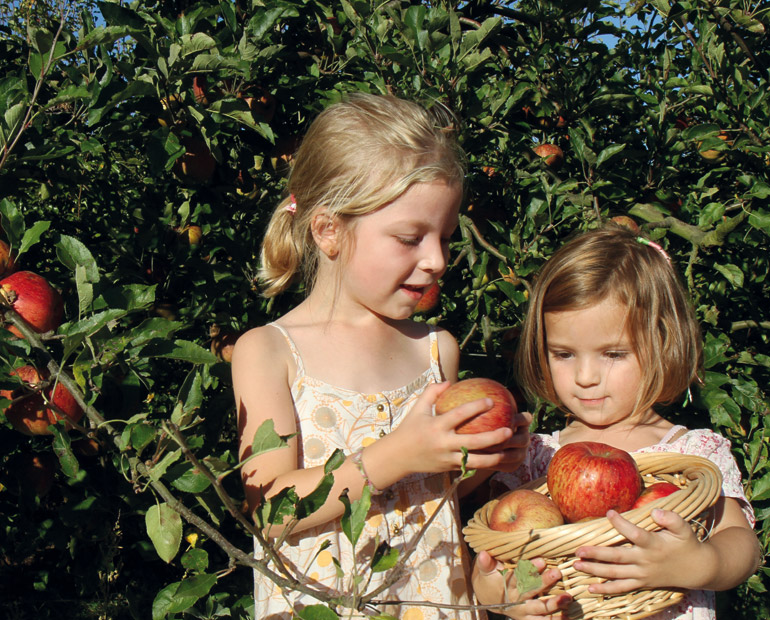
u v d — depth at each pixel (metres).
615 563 1.32
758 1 3.07
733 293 2.79
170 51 2.02
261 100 2.67
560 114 3.32
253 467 1.47
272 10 2.35
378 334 1.64
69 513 2.16
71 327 1.37
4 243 1.64
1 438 2.05
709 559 1.35
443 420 1.28
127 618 2.71
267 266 1.82
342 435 1.52
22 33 3.30
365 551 1.47
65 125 2.06
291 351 1.58
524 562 1.06
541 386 1.82
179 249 2.49
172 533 1.18
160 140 2.04
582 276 1.64
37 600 2.76
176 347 1.44
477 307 2.51
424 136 1.48
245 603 2.08
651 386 1.65
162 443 1.22
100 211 2.98
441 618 1.49
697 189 2.90
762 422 2.54
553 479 1.49
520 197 2.71
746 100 2.86
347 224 1.48
